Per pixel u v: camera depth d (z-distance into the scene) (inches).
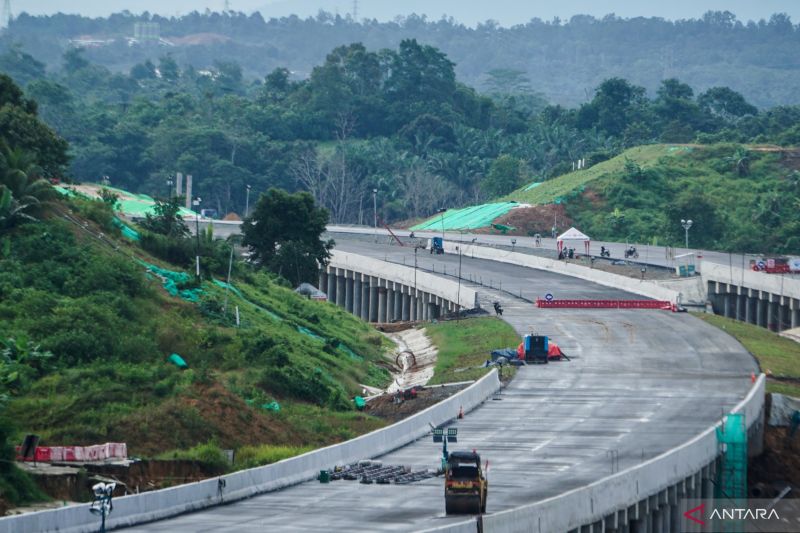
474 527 7421.3
